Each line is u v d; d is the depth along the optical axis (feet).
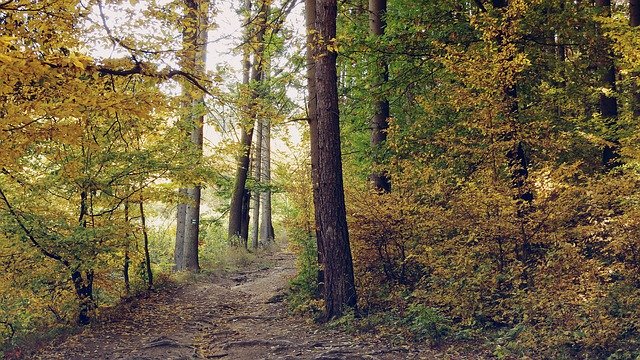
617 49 29.63
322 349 24.36
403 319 26.96
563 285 23.22
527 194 29.58
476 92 30.40
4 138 18.76
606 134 35.53
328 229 29.81
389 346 24.02
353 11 47.75
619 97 39.63
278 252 80.33
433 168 32.73
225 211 82.69
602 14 34.27
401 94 41.19
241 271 61.52
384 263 32.37
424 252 30.12
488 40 29.35
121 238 32.76
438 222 28.81
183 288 46.93
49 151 27.04
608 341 20.12
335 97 30.09
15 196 29.66
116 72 22.79
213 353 26.11
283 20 33.99
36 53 18.65
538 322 23.66
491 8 34.27
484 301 26.63
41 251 29.63
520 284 26.02
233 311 38.17
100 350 26.50
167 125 35.12
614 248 23.48
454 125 31.19
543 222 25.73
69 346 27.22
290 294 39.52
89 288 33.60
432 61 38.29
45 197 31.55
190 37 26.07
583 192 26.40
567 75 35.55
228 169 42.50
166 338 28.48
